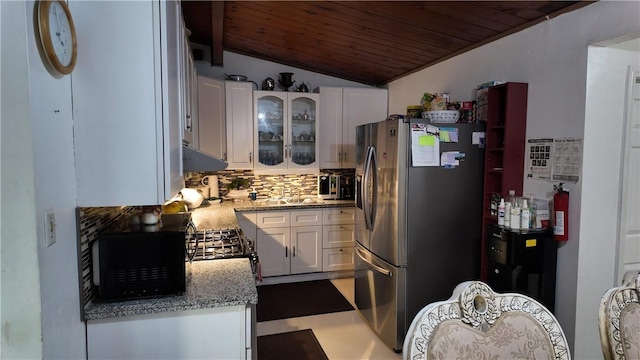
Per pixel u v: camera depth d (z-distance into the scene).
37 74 1.07
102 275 1.45
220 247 2.21
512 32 2.48
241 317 1.54
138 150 1.40
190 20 3.29
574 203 2.05
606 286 2.10
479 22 2.45
